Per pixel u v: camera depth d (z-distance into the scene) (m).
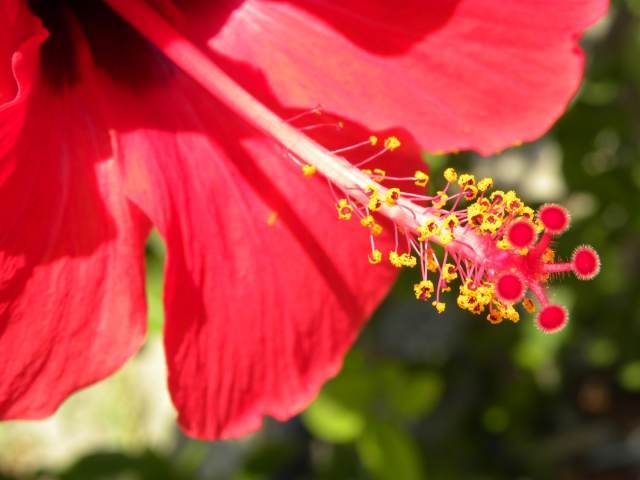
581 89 0.26
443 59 0.16
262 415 0.17
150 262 0.22
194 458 0.27
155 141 0.16
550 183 0.34
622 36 0.30
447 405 0.38
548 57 0.16
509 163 0.33
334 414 0.23
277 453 0.26
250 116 0.16
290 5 0.17
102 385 0.42
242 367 0.17
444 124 0.17
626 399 0.45
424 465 0.37
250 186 0.17
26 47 0.15
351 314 0.17
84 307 0.16
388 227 0.17
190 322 0.16
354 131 0.17
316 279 0.17
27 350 0.15
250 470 0.26
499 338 0.36
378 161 0.17
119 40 0.17
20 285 0.15
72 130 0.16
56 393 0.15
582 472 0.43
